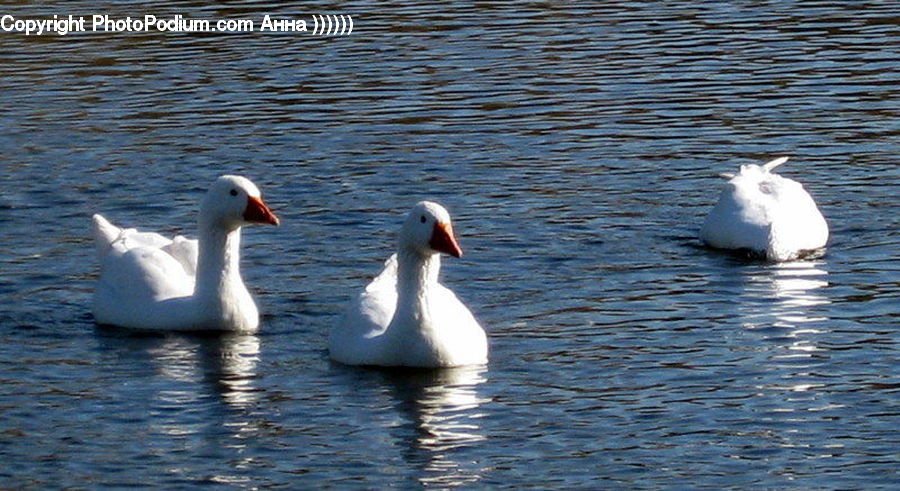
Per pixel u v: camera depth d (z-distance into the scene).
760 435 14.76
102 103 26.81
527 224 21.08
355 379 16.28
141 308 17.98
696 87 27.20
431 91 27.19
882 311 17.92
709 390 15.78
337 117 25.92
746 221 20.11
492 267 19.55
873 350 16.73
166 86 27.72
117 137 25.00
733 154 24.02
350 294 18.81
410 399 15.71
